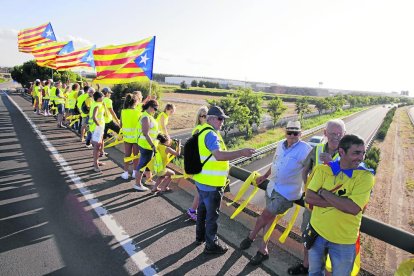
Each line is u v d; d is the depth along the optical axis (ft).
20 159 27.43
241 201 18.86
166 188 21.54
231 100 110.93
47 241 14.66
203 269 13.07
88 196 20.02
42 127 44.09
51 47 53.21
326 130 11.78
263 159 77.30
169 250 14.38
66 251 13.94
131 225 16.51
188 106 191.83
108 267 12.97
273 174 14.10
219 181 13.76
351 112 296.71
